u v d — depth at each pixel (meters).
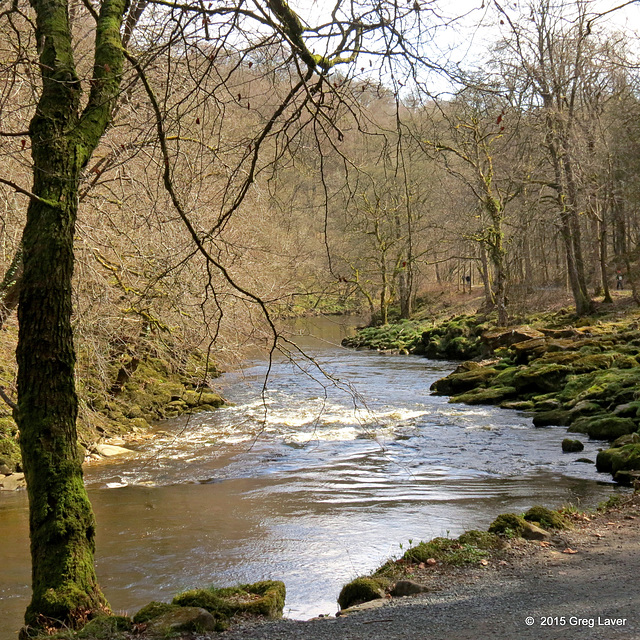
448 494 11.02
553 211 29.38
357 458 14.10
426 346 36.38
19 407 5.48
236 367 17.72
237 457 14.45
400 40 5.78
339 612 5.40
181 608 5.18
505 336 29.30
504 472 12.50
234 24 5.50
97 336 12.88
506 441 15.38
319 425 17.78
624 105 25.27
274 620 5.29
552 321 32.22
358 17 5.86
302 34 6.07
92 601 5.23
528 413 18.80
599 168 27.28
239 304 13.74
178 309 12.80
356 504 10.59
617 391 17.28
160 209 11.30
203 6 5.44
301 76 5.52
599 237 33.22
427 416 18.89
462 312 43.59
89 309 11.66
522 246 31.97
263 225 14.37
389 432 16.77
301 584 7.27
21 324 5.47
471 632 4.44
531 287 35.62
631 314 29.48
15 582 7.70
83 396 14.36
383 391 23.94
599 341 23.14
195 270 12.15
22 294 5.46
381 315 47.44
